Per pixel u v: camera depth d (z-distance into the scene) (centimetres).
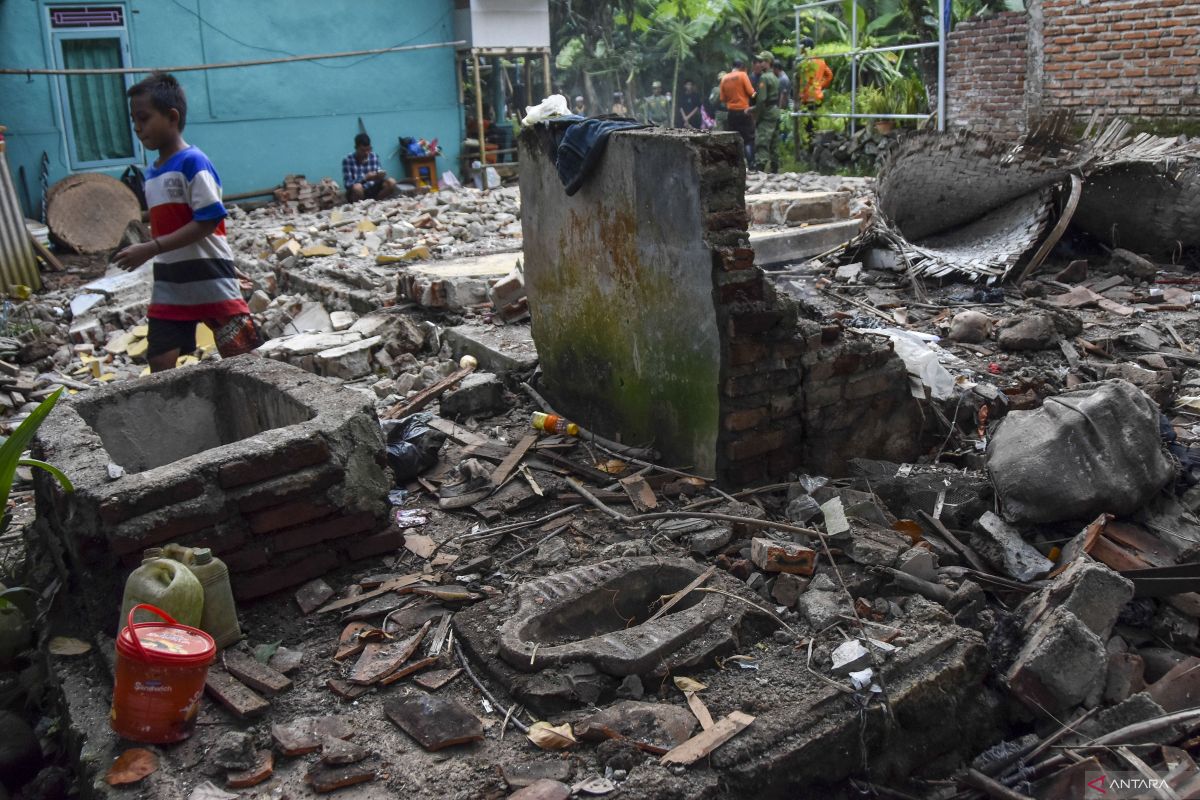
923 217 847
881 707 292
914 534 394
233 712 297
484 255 881
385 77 1620
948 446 466
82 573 335
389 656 322
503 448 476
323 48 1549
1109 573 339
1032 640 325
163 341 496
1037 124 776
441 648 328
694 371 419
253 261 976
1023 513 388
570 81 2053
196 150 477
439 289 682
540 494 427
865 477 429
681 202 398
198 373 430
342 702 304
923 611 335
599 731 281
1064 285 711
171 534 329
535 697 297
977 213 833
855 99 1552
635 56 2016
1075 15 1055
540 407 527
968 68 1281
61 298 918
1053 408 402
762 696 296
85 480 329
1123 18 1015
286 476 348
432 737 283
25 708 350
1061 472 384
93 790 272
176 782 271
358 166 1496
